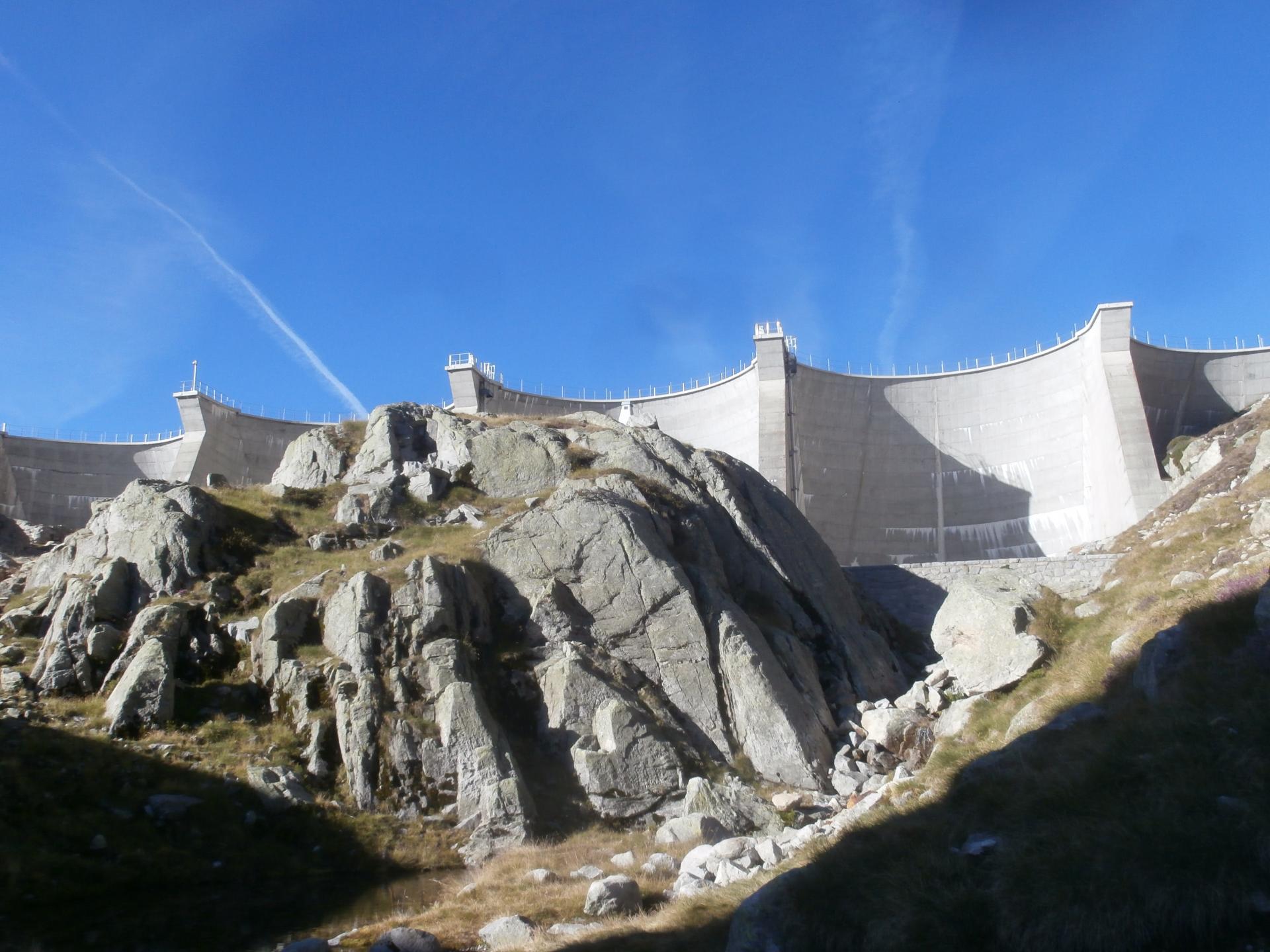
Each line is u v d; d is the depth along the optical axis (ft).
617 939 48.39
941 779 58.95
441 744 79.87
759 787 84.69
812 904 43.65
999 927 39.37
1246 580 57.00
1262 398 228.02
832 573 127.95
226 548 100.73
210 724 81.20
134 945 55.42
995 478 238.68
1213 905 36.32
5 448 261.65
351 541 105.91
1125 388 212.23
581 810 80.02
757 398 228.22
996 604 80.38
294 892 65.98
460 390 234.79
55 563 103.86
